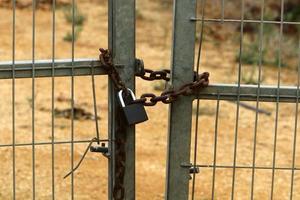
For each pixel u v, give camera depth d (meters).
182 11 6.90
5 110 15.88
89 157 13.03
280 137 15.50
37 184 11.70
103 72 6.97
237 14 26.17
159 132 15.20
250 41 24.41
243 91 7.06
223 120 16.30
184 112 7.07
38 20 24.73
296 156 14.25
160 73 7.06
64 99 16.86
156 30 25.47
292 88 7.09
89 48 22.47
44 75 6.93
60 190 11.53
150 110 16.56
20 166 12.38
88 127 15.02
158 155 13.79
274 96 7.09
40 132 14.46
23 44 21.91
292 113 17.42
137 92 18.11
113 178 7.14
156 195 11.82
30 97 16.84
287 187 12.44
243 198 11.86
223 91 7.05
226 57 22.75
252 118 16.67
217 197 11.80
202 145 14.52
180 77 6.99
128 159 7.14
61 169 12.37
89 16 26.25
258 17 26.06
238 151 14.33
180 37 6.94
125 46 6.93
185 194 7.24
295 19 26.80
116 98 7.01
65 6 26.86
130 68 6.97
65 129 14.75
